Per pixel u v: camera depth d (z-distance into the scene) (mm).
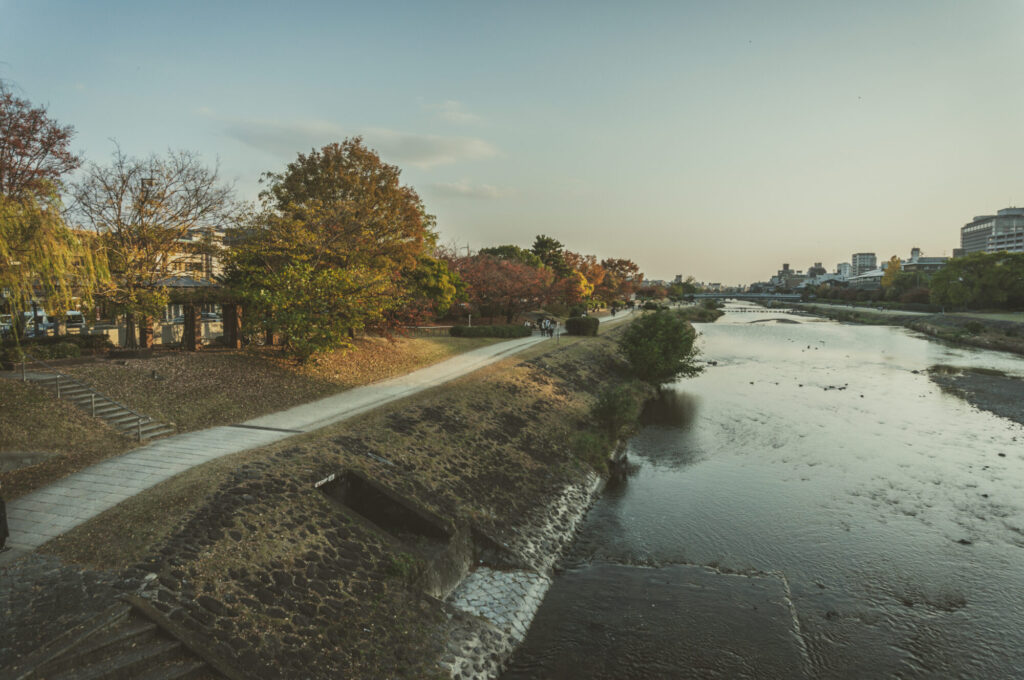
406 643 11398
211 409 21328
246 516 12594
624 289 158625
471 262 73750
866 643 12977
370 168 37406
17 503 12617
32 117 22297
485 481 19750
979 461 26125
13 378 19016
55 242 15406
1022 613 14281
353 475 16297
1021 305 107188
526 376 34938
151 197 27172
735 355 64938
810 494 22172
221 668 8867
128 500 12734
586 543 18219
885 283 197000
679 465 25781
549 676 11695
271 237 31156
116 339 34250
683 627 13414
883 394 41375
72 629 8539
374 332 35938
